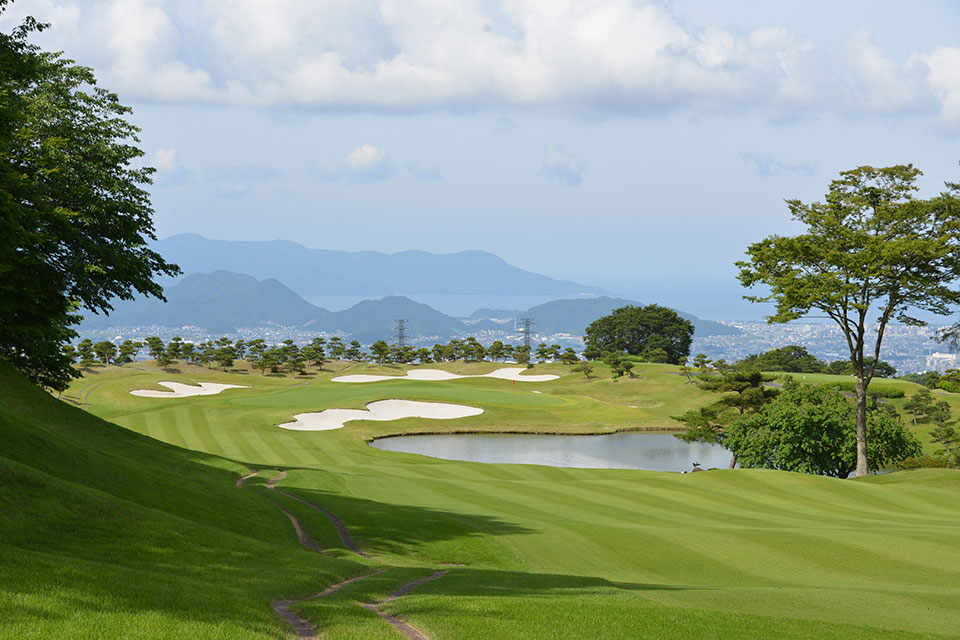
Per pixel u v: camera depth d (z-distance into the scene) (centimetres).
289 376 12744
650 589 1769
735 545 2409
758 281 4484
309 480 3434
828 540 2452
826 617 1470
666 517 2972
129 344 12925
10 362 4091
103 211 3516
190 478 2906
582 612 1341
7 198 2612
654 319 15512
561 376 11988
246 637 1057
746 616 1402
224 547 1881
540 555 2306
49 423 3203
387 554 2275
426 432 7550
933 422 7488
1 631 942
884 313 4303
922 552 2317
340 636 1137
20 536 1605
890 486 3728
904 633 1324
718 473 4022
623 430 7925
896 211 4019
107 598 1159
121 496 2308
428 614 1298
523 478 4122
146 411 7412
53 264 3472
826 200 4266
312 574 1727
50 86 3609
